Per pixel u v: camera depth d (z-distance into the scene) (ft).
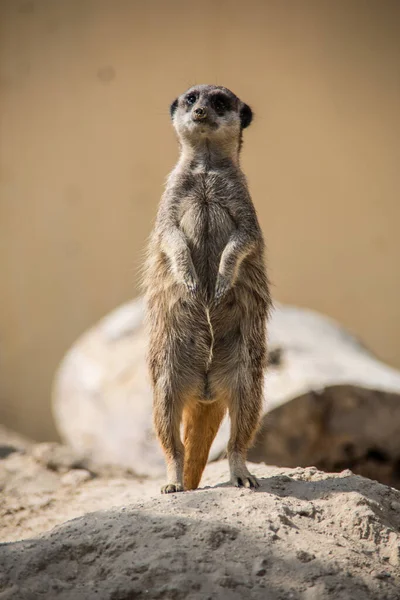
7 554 18.61
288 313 46.47
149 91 64.28
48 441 62.90
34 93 64.59
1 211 64.34
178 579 17.12
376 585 17.63
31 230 64.39
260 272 25.36
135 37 64.23
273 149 63.93
